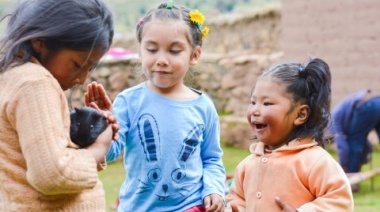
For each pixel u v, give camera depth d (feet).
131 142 13.82
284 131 12.87
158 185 13.65
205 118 14.17
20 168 10.42
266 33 52.47
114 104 14.03
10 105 10.21
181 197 13.73
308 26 43.50
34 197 10.42
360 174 29.17
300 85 12.83
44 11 10.47
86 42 10.55
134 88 14.16
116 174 35.27
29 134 10.01
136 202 13.84
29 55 10.59
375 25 40.98
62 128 10.22
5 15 10.91
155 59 13.67
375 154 40.09
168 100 13.84
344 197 12.27
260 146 13.24
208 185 13.96
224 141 44.27
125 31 68.33
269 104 12.82
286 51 44.55
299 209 12.16
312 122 12.93
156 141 13.64
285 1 44.60
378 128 30.66
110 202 27.91
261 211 12.78
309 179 12.46
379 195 29.55
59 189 10.05
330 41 42.65
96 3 10.73
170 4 14.07
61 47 10.52
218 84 46.93
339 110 29.89
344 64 42.11
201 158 14.40
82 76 10.89
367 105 29.63
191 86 14.98
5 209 10.54
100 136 10.94
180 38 13.71
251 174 13.09
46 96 10.16
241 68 45.83
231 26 55.77
